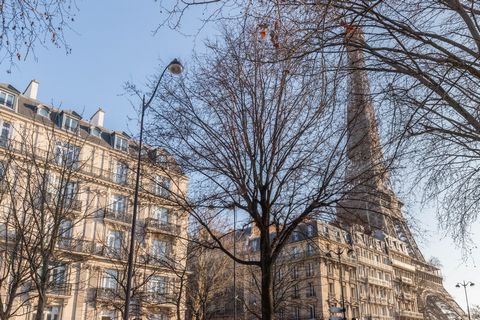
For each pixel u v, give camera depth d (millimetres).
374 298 69375
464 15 8336
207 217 14117
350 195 12344
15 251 17547
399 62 8758
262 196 12367
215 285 31359
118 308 27719
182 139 13383
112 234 33844
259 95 12664
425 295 93000
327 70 8836
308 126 12344
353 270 65125
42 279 17031
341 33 7996
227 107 12945
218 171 12977
